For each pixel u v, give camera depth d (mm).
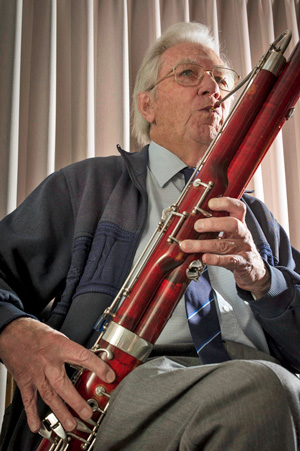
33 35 1821
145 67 1455
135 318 770
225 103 1387
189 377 630
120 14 1954
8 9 1730
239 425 561
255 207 1319
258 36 2277
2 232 1111
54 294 1131
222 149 872
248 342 1080
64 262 1134
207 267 1159
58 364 776
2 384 1434
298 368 1120
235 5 2230
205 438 578
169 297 777
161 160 1284
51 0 1836
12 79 1678
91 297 1012
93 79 1855
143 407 638
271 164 2115
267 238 1265
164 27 2121
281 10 2377
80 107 1815
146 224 1153
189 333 1057
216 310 1058
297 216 2131
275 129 905
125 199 1183
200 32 1490
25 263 1101
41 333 830
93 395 729
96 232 1114
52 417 733
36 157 1718
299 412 569
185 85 1306
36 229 1129
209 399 583
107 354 746
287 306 991
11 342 842
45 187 1203
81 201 1181
